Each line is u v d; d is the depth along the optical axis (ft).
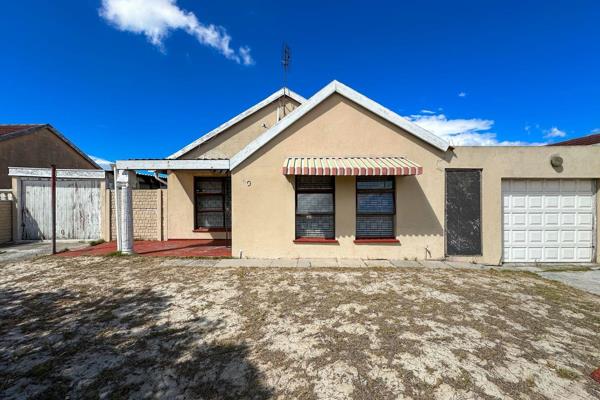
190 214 51.06
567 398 11.81
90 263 32.81
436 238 34.73
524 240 35.53
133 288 24.44
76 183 48.57
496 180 34.68
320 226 35.99
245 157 35.06
